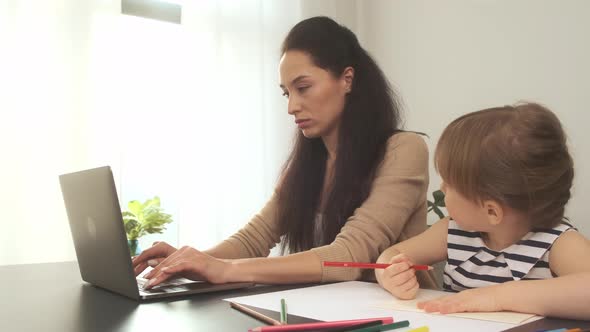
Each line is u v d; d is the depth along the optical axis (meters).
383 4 2.81
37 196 2.12
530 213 0.74
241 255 1.25
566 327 0.54
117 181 2.29
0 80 2.07
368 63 1.25
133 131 2.37
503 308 0.62
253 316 0.61
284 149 2.70
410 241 0.96
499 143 0.72
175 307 0.68
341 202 1.14
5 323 0.60
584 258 0.71
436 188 2.44
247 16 2.65
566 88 2.03
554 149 0.72
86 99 2.23
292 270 0.87
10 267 1.16
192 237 2.46
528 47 2.15
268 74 2.72
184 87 2.47
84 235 0.85
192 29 2.50
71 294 0.80
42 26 2.16
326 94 1.18
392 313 0.62
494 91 2.28
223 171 2.54
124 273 0.74
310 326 0.53
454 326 0.55
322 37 1.19
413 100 2.62
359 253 0.96
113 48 2.30
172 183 2.44
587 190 1.95
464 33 2.40
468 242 0.88
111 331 0.56
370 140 1.17
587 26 1.97
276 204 1.33
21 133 2.10
